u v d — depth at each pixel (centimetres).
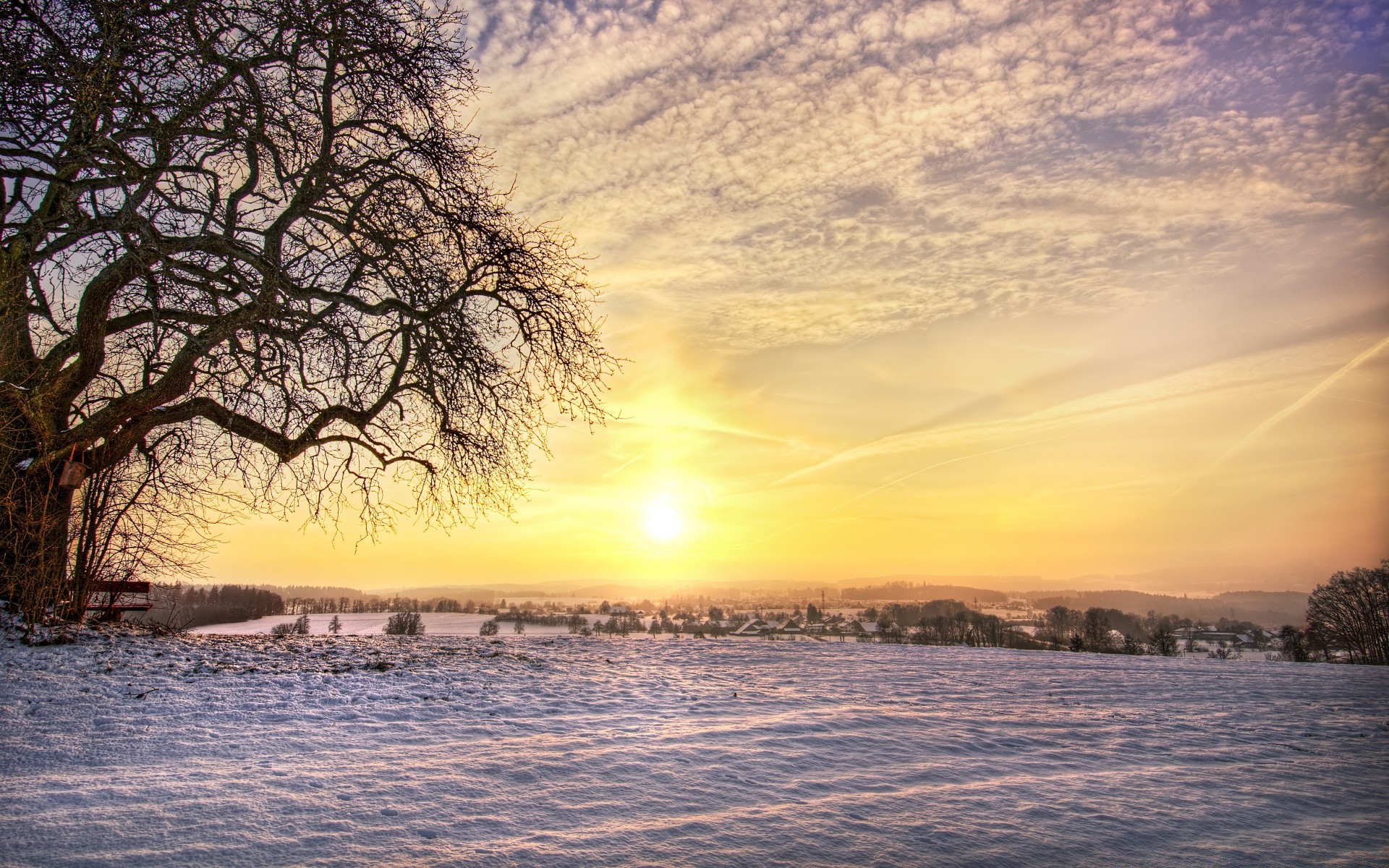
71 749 503
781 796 450
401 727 606
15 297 977
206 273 1048
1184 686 984
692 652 1305
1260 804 457
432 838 363
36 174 1009
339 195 1165
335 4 1089
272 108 1096
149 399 1084
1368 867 359
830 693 862
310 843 352
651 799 438
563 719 664
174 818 378
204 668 830
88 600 1108
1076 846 380
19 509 997
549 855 348
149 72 959
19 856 326
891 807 435
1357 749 614
